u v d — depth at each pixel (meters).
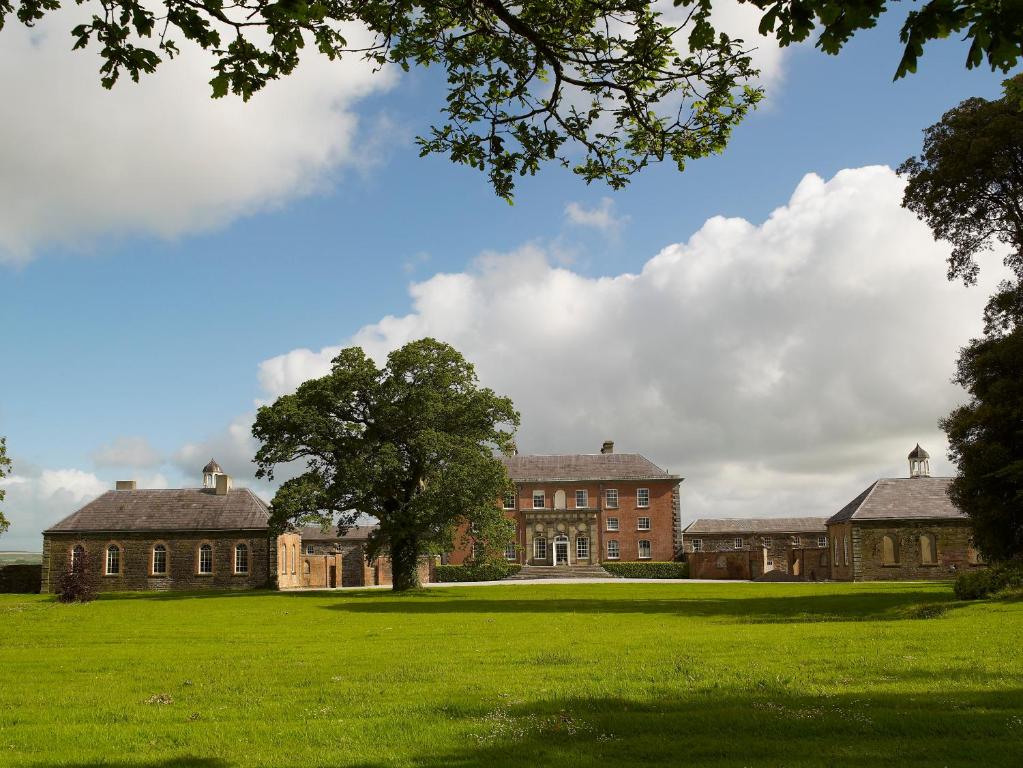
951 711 9.51
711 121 11.75
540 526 80.31
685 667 13.49
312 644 19.53
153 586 61.69
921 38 6.35
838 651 15.28
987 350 32.53
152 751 8.61
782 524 89.31
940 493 67.12
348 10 9.58
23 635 23.47
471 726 9.38
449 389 49.94
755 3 6.56
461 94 11.11
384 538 48.47
